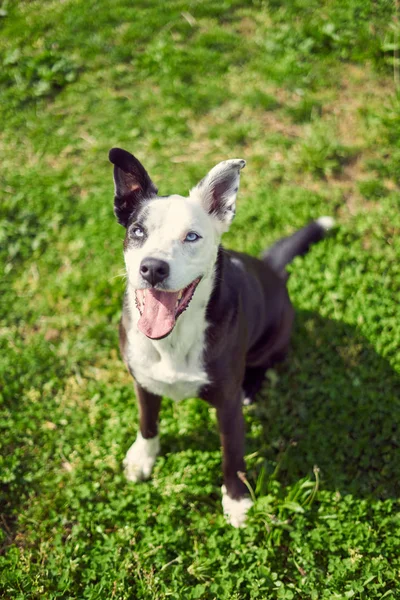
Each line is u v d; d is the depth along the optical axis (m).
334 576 1.06
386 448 1.22
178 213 0.98
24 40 1.95
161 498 1.17
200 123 1.75
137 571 1.07
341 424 1.25
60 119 1.79
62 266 1.52
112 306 1.43
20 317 1.44
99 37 1.94
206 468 1.20
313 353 1.35
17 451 1.23
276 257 1.34
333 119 1.73
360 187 1.58
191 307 1.00
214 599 1.05
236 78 1.82
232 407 1.10
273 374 1.34
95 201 1.60
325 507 1.14
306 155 1.63
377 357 1.33
